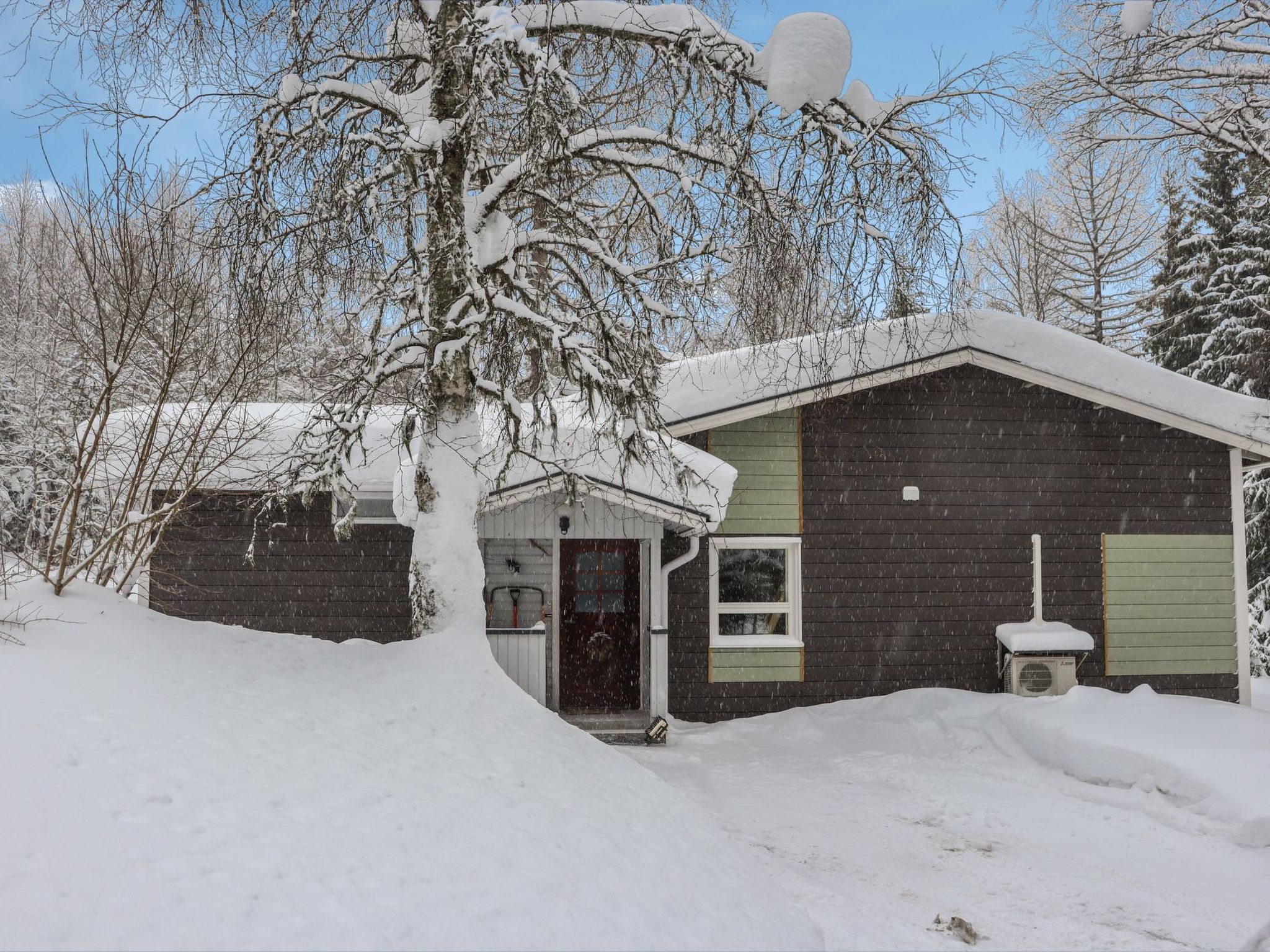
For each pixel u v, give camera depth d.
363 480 13.52
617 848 5.70
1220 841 8.34
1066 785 10.15
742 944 5.12
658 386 10.66
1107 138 17.19
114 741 4.99
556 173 9.52
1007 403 14.75
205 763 5.02
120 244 8.78
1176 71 16.30
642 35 9.72
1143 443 14.92
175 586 13.65
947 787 10.22
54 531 8.09
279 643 8.71
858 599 14.32
